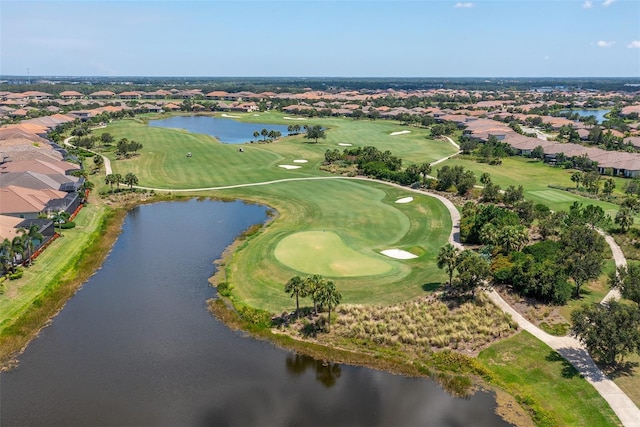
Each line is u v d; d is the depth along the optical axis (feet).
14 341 161.89
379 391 138.10
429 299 188.85
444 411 129.29
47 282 206.59
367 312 179.11
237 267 224.74
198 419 126.52
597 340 141.79
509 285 200.85
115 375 145.07
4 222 246.06
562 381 139.64
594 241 228.43
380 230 273.33
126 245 257.96
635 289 169.37
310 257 230.48
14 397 134.51
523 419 126.11
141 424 124.67
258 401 133.49
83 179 377.30
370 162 424.05
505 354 154.51
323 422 125.08
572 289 198.59
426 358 153.48
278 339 165.07
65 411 129.08
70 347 160.35
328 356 155.53
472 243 251.39
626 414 125.59
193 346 161.27
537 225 279.49
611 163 426.10
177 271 223.51
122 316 181.88
